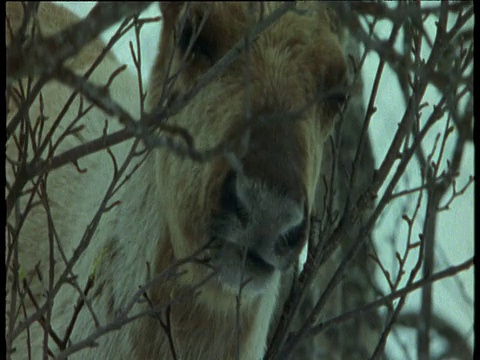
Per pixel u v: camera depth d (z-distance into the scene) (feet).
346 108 29.30
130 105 38.70
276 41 27.94
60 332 31.63
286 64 27.68
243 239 25.98
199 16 27.96
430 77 22.07
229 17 27.78
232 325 29.12
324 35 28.45
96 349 29.96
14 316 26.91
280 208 25.43
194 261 26.43
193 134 27.89
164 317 29.07
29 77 25.30
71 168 37.27
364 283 43.86
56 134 38.45
